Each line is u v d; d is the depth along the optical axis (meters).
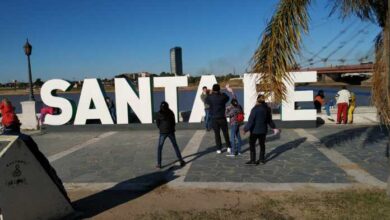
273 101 6.33
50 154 10.99
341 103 14.55
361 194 6.30
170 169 8.65
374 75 6.33
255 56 6.37
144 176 8.13
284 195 6.50
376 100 6.32
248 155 9.77
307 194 6.49
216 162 9.15
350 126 14.19
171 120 8.73
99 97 15.52
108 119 15.51
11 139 5.22
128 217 5.77
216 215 5.67
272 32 6.21
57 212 5.63
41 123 16.06
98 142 12.76
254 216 5.58
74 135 14.61
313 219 5.36
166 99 15.17
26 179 5.25
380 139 11.40
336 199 6.12
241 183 7.30
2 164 4.99
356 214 5.45
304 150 10.14
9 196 5.07
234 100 9.77
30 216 5.30
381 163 8.52
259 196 6.49
